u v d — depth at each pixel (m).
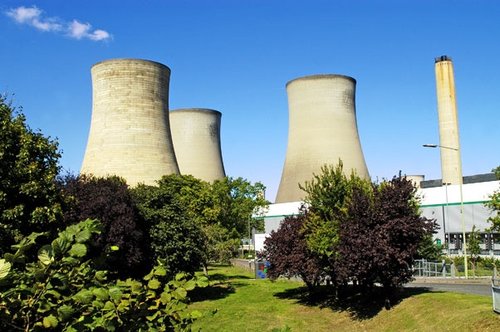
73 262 2.80
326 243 19.05
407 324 15.18
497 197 22.83
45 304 2.74
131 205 22.28
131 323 3.06
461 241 36.09
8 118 16.12
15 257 2.71
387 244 16.62
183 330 3.20
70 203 18.72
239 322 18.73
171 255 22.61
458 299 15.49
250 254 51.09
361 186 19.70
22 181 15.63
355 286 22.30
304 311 20.39
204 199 43.38
